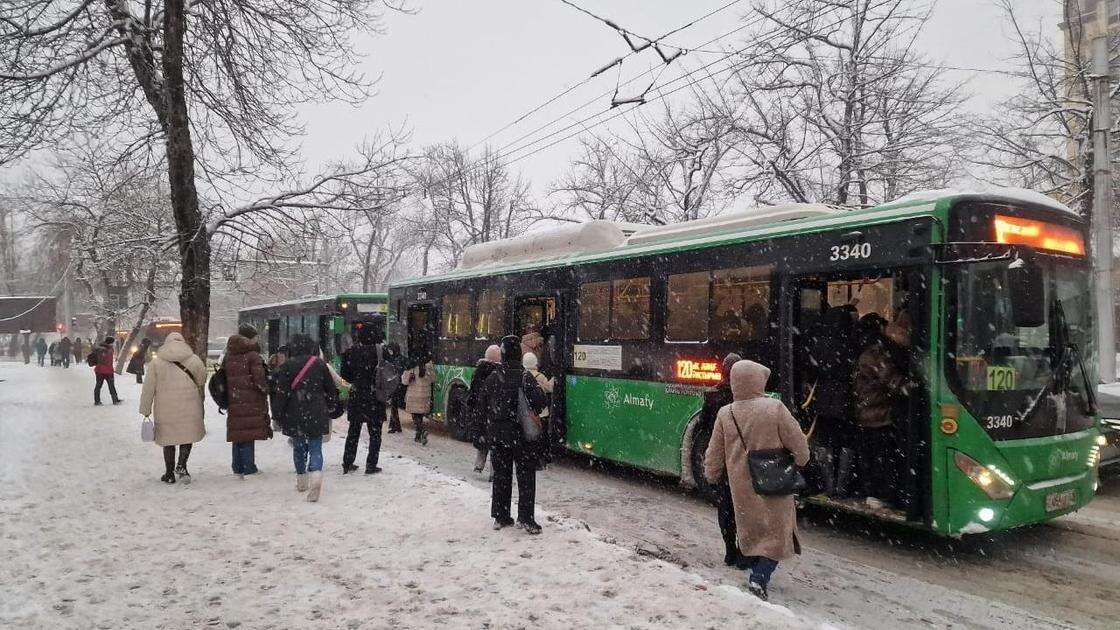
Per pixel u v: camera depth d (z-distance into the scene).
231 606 4.66
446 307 13.97
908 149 20.50
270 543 6.07
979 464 6.05
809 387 7.34
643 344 9.23
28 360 42.97
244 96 13.75
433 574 5.24
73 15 12.52
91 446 11.34
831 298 7.88
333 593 4.89
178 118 12.50
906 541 6.99
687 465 8.48
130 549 5.90
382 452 10.68
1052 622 4.96
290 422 7.70
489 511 7.07
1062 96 20.61
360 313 18.83
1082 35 20.09
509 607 4.58
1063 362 6.66
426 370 13.00
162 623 4.39
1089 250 7.13
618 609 4.51
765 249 7.71
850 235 6.89
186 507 7.34
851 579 5.82
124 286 30.55
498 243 13.23
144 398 8.38
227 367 8.92
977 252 6.16
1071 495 6.53
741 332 7.92
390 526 6.58
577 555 5.62
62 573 5.31
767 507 5.00
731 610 4.47
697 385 8.40
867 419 6.81
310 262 17.39
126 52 12.95
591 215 30.22
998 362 6.27
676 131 24.19
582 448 10.22
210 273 14.57
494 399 6.48
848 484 7.12
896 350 6.82
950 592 5.53
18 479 8.73
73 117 12.91
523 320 11.75
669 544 6.67
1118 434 8.99
